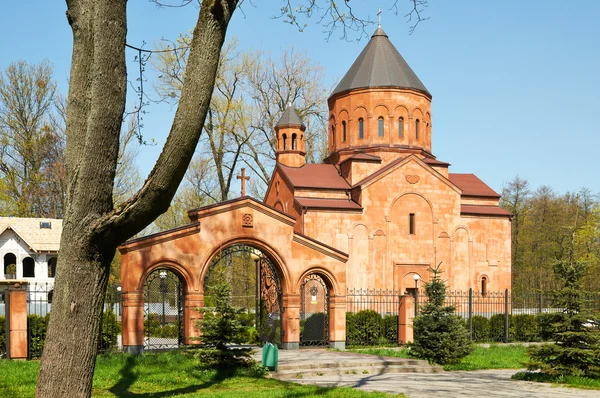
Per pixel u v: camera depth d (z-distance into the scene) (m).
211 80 8.02
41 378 7.83
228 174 50.38
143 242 22.39
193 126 7.89
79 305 7.92
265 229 24.58
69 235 7.97
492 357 25.12
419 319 23.09
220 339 18.59
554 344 18.23
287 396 14.31
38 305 34.91
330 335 25.83
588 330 18.19
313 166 44.00
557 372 18.03
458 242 41.88
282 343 25.19
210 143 48.19
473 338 31.58
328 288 26.06
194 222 23.69
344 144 44.56
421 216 41.09
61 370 7.80
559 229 69.06
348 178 42.25
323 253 25.64
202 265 23.41
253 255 27.88
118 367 18.22
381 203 40.28
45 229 45.06
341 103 44.75
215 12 7.96
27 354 20.62
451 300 40.88
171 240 22.95
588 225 64.12
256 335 28.44
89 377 7.97
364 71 44.31
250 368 18.72
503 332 32.44
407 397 14.79
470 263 42.00
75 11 8.13
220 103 47.38
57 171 48.81
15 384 15.22
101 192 8.02
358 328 28.95
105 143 8.02
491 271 42.56
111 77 8.03
